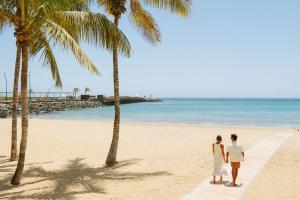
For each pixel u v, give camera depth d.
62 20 10.27
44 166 14.20
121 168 13.77
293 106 105.50
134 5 14.10
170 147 19.70
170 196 9.77
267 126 36.22
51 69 12.85
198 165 14.33
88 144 20.94
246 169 13.06
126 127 32.09
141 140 22.97
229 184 10.80
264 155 16.19
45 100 74.81
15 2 10.30
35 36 10.48
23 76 10.47
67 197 9.71
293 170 12.98
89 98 93.31
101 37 10.88
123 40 12.77
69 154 17.31
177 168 13.73
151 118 49.66
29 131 28.05
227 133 27.34
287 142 21.08
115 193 10.12
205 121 43.84
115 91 14.23
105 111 69.81
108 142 21.92
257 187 10.59
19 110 57.41
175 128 31.45
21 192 10.25
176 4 13.47
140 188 10.67
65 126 32.88
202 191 10.02
